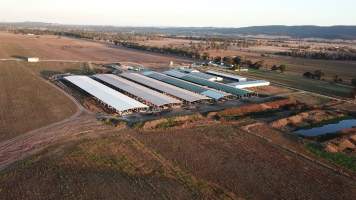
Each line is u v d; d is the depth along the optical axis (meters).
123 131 54.12
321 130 59.53
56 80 93.81
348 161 46.47
